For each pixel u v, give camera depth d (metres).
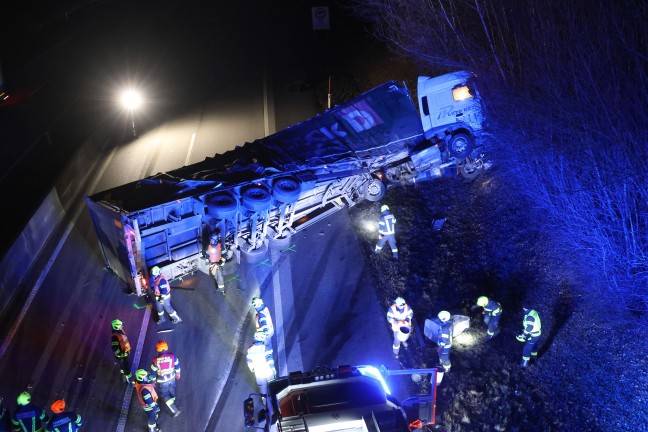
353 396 9.62
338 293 14.27
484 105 16.42
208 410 11.69
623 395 10.73
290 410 9.45
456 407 11.38
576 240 13.54
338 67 27.12
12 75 31.22
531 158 14.97
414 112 17.27
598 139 12.82
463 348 12.52
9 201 18.98
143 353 12.99
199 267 15.06
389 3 26.72
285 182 14.98
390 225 14.69
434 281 14.39
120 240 13.68
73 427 9.81
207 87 27.25
